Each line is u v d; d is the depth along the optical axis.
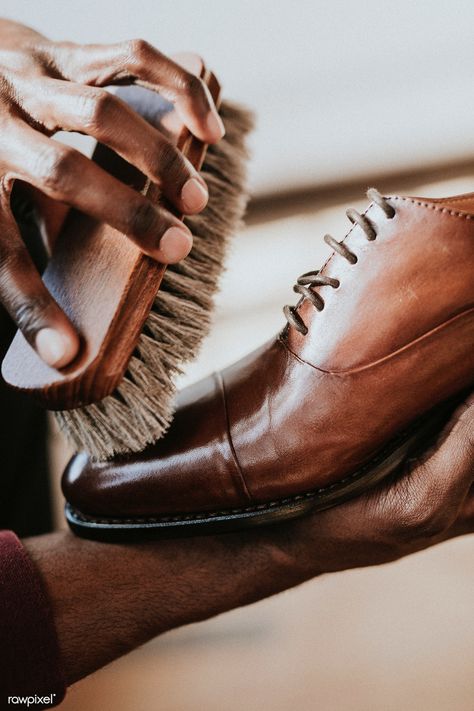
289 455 0.51
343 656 2.01
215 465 0.52
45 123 0.50
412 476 0.52
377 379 0.50
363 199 4.44
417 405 0.51
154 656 2.15
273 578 0.55
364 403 0.50
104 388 0.48
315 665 1.97
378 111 3.95
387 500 0.52
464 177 4.39
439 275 0.50
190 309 0.57
